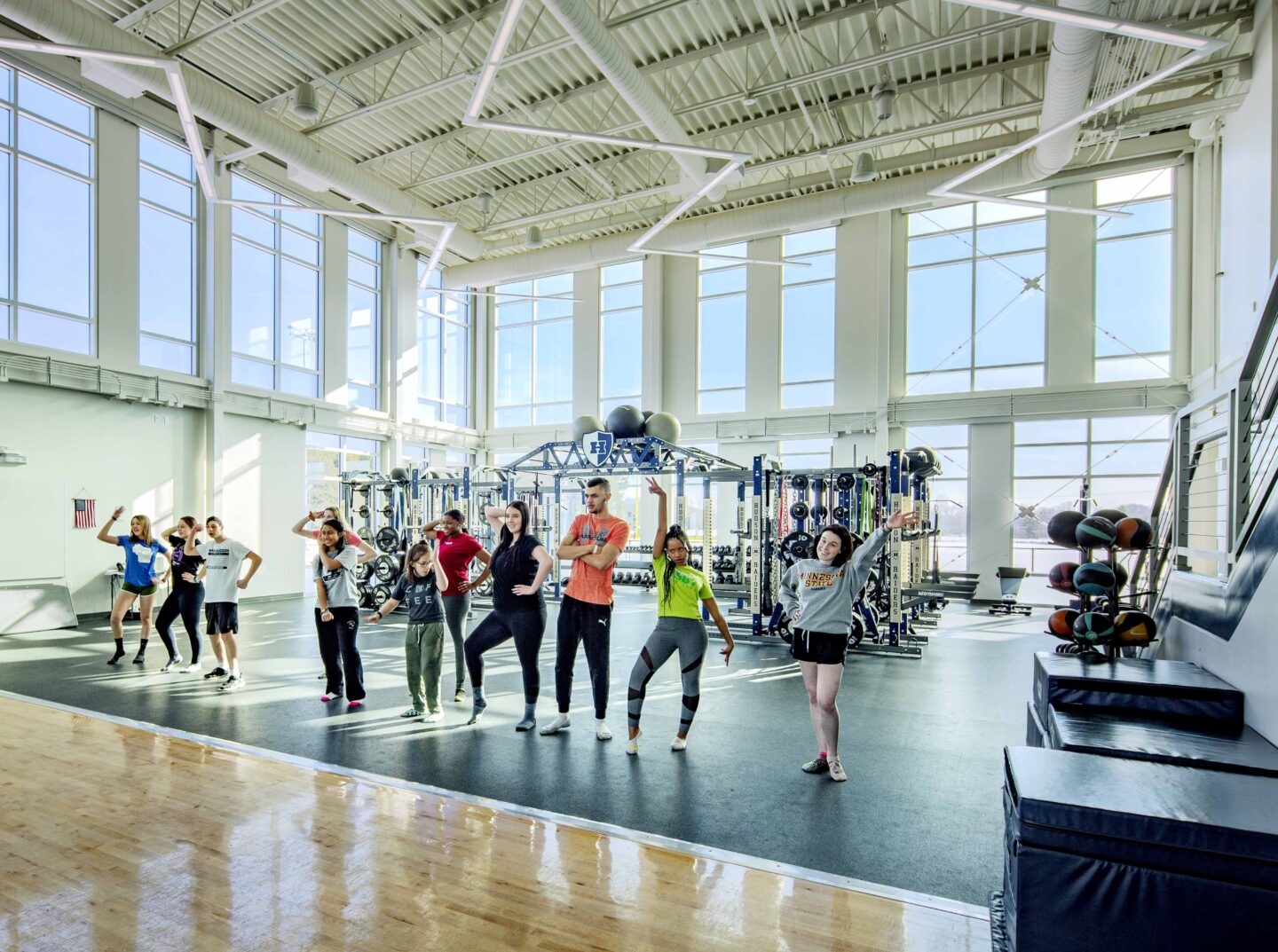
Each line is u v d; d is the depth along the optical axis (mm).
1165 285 10844
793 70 8891
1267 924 1476
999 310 11984
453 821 2832
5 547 8234
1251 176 7938
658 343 14391
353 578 4762
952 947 1997
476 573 11109
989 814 3035
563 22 6344
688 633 3824
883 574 8062
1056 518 5637
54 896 2234
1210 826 1514
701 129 10172
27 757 3568
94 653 6652
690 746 3957
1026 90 8508
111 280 9297
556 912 2162
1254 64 7773
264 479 11352
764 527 8141
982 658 6922
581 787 3283
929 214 12469
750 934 2053
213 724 4262
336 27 8078
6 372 8180
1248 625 2662
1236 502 3301
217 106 8109
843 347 12992
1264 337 3205
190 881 2332
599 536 4051
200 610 5902
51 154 8750
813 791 3299
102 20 6941
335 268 12750
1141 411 10875
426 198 12672
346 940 2008
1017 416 11711
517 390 16375
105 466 9281
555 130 6000
